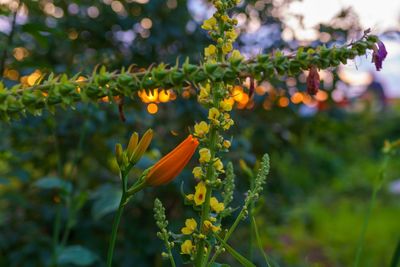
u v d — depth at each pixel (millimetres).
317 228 4816
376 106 7480
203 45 2648
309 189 5082
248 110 2727
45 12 2521
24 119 1912
